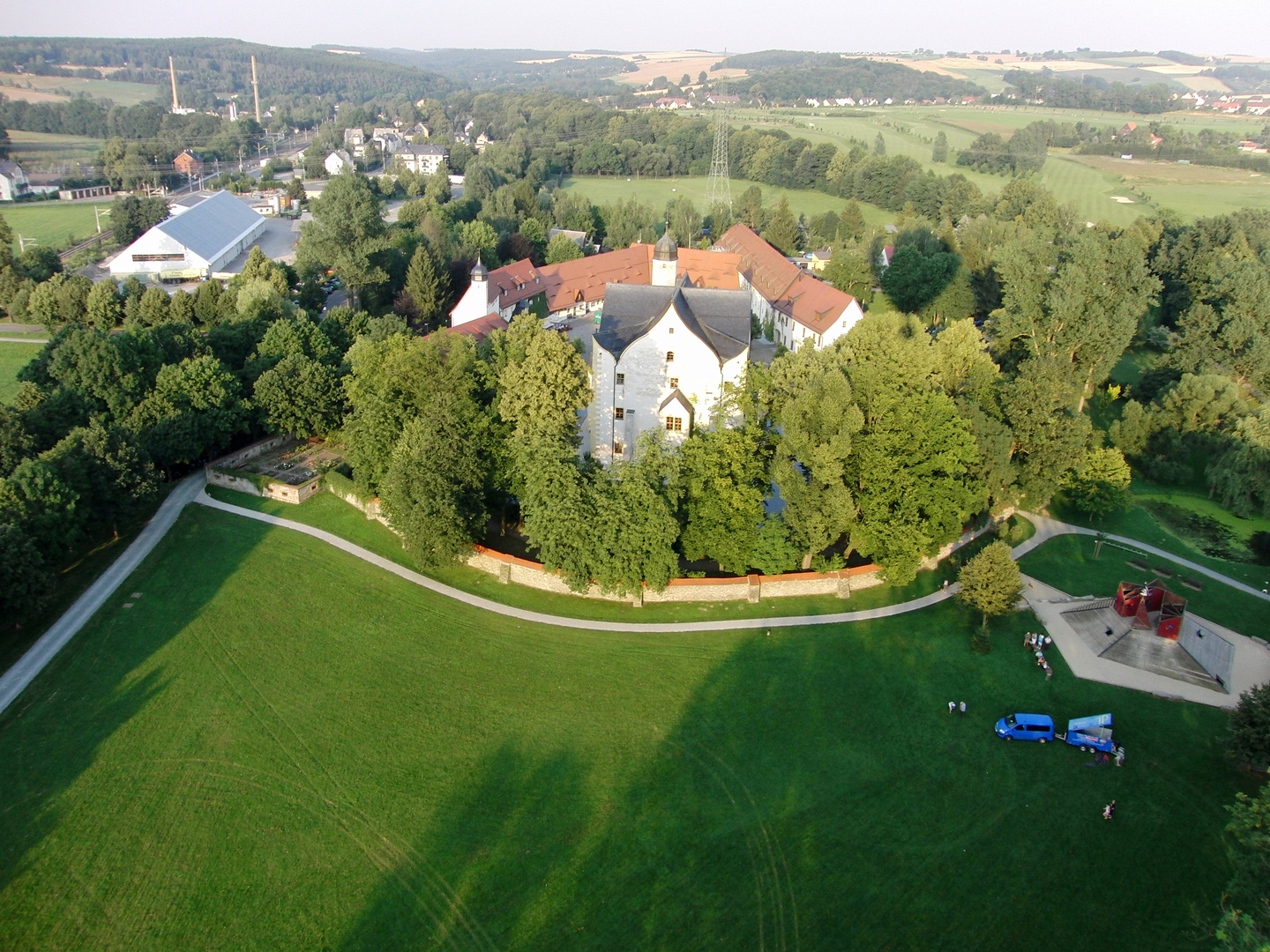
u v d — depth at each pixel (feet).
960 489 239.50
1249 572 261.03
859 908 150.71
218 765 180.34
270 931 146.82
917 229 596.70
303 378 316.19
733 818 169.48
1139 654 214.48
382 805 171.94
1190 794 173.99
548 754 185.06
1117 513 295.89
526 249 603.67
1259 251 465.06
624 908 151.23
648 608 236.63
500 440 260.01
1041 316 376.07
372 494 277.64
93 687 200.95
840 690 204.44
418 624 228.22
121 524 265.75
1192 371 370.94
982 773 180.04
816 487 233.76
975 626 228.22
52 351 320.09
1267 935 122.52
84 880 154.51
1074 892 153.58
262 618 228.22
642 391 292.20
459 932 147.13
